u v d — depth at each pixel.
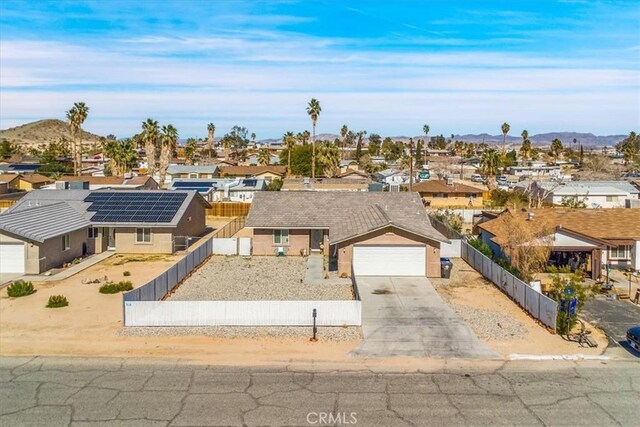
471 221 62.69
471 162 149.62
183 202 44.56
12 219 34.44
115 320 24.28
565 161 155.12
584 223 36.66
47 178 84.56
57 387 17.33
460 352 20.47
